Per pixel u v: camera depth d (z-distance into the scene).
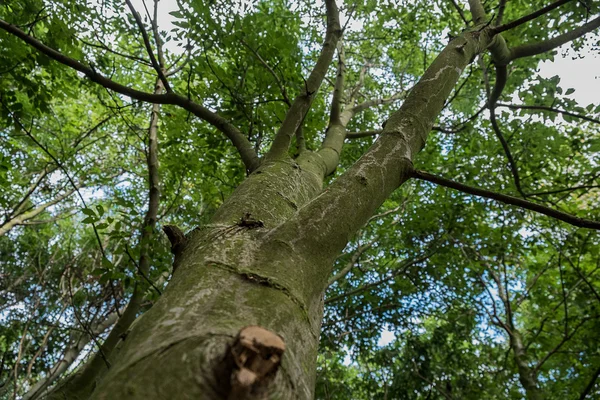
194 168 6.05
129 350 0.95
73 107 9.26
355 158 8.05
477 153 7.11
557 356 7.45
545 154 6.30
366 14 7.57
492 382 7.51
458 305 8.51
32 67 4.57
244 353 0.78
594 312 6.99
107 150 9.99
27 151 8.92
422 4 7.15
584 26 4.45
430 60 9.25
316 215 1.49
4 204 5.66
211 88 5.13
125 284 3.43
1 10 5.02
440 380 7.96
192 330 0.94
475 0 4.63
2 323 8.00
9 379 6.34
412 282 8.12
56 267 8.76
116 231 3.38
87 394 3.60
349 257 8.71
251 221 1.56
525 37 5.58
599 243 7.05
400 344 8.97
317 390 8.23
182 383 0.79
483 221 8.00
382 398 8.33
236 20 4.57
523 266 8.96
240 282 1.19
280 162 2.60
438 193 7.61
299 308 1.19
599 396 6.69
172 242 1.60
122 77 7.89
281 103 5.30
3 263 9.35
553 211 2.18
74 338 6.82
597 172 6.10
